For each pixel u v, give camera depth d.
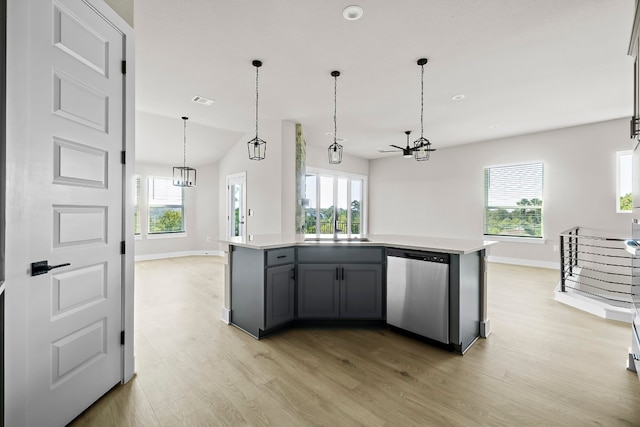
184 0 2.25
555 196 5.73
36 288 1.40
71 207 1.57
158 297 3.97
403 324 2.68
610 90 3.87
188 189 7.45
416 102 4.32
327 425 1.58
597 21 2.46
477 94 4.02
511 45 2.83
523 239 6.09
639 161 1.97
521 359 2.30
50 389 1.47
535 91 3.91
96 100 1.71
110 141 1.81
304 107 4.59
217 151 6.96
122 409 1.70
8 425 1.29
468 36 2.69
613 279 5.14
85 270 1.66
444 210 7.30
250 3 2.28
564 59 3.08
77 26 1.58
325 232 7.64
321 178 7.57
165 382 1.98
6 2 1.26
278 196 5.30
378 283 2.87
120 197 1.89
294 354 2.38
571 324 3.03
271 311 2.69
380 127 5.64
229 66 3.27
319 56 3.05
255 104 4.45
